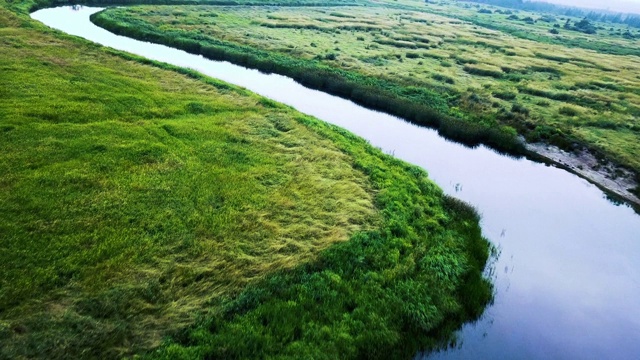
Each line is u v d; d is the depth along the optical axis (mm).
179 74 41000
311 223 20438
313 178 24438
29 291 14633
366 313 15789
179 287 15828
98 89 33344
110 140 25328
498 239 22750
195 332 14008
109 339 13375
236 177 23406
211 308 15094
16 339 12875
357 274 17594
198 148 26125
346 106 42375
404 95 43812
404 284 17359
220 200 21281
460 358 15273
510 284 19266
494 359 15398
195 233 18672
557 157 33812
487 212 25453
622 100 45406
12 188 19766
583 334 16938
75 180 20969
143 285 15523
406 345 15273
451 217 23438
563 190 29234
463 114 39906
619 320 17844
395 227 20766
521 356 15656
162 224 18828
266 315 15102
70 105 29281
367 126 37562
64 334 13258
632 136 36500
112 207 19500
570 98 45156
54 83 33094
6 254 16031
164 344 13492
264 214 20578
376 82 47000
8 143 23328
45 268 15688
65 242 17016
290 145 28500
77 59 40688
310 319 15250
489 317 17266
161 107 31906
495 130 36281
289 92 44750
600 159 33000
